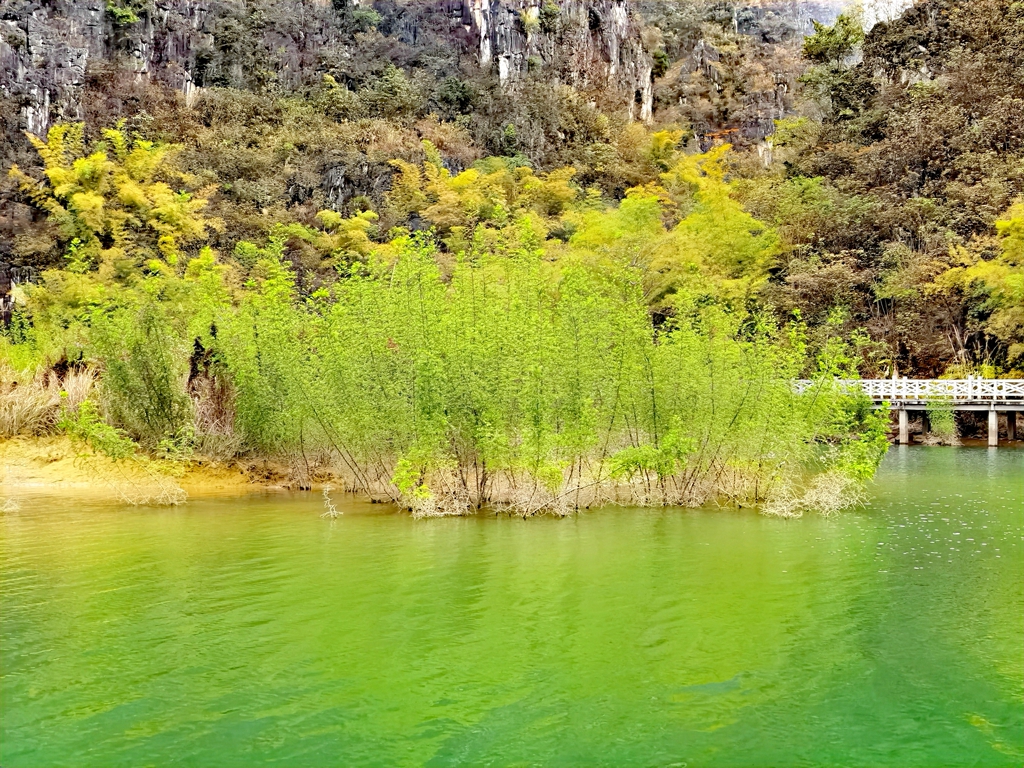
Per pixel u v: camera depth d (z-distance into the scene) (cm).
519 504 972
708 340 1130
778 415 1059
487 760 375
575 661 493
